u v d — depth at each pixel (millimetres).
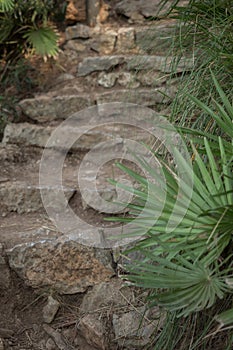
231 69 3246
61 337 3402
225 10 3389
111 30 5113
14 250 3445
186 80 3324
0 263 3445
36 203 3861
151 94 4477
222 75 3275
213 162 2691
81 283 3465
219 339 3084
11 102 4637
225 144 2822
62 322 3441
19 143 4410
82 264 3459
